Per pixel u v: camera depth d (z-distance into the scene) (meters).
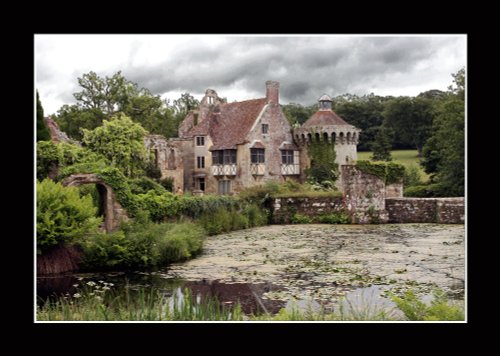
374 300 9.97
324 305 9.62
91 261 14.00
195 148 48.56
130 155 38.09
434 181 45.50
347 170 29.16
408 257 15.88
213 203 25.05
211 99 50.22
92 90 50.34
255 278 12.71
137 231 15.90
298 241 20.66
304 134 47.47
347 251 17.47
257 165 45.06
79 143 39.16
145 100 52.72
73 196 13.72
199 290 11.43
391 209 29.42
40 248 13.13
